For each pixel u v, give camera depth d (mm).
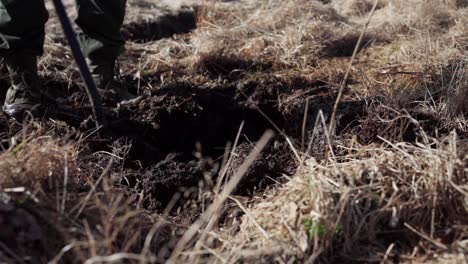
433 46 3123
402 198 1991
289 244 1869
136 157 2660
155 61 3137
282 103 2855
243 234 1995
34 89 2613
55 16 3578
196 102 2877
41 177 1975
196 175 2514
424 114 2562
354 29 3492
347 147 2465
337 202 1942
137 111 2771
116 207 1961
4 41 2492
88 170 2344
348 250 1896
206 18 3695
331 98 2789
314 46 3264
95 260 1614
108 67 2758
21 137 2301
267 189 2346
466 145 2217
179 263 1863
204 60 3117
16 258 1752
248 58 3178
